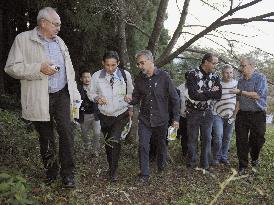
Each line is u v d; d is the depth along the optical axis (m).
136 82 6.62
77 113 5.47
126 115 6.48
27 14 11.43
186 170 7.45
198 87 7.14
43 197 4.91
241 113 7.26
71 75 5.44
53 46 5.30
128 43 11.89
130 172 6.96
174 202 5.58
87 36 11.38
